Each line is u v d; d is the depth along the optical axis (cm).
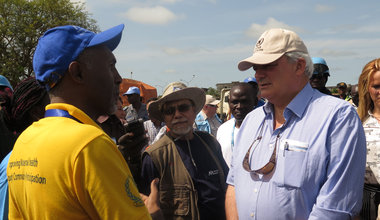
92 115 139
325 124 182
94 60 134
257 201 194
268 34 200
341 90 911
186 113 259
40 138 124
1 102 220
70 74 131
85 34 134
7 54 2656
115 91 144
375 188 244
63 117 128
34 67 138
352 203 174
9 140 227
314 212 175
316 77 370
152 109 289
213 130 550
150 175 241
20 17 2706
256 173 200
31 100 192
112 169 119
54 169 116
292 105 193
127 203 120
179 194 240
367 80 259
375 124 255
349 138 177
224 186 261
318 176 180
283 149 189
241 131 234
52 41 131
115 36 135
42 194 117
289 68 197
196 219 237
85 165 114
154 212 171
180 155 252
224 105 807
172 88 272
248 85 376
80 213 117
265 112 214
